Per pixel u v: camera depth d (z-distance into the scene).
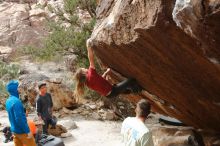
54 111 13.59
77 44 14.54
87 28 14.74
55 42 14.87
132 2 4.70
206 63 4.53
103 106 13.98
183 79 5.27
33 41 22.58
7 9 24.42
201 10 3.68
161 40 4.52
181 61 4.80
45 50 16.41
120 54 5.51
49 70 18.80
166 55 4.84
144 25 4.46
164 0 4.12
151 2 4.30
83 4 14.95
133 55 5.30
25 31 22.70
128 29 4.89
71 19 14.99
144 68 5.50
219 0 3.57
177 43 4.44
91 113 13.62
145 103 4.54
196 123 7.13
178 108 6.57
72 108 13.97
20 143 7.17
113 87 5.74
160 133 7.81
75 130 11.52
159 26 4.27
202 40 3.99
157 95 6.38
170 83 5.60
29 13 23.78
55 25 15.48
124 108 13.51
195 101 5.92
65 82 16.11
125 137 4.56
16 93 7.07
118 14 5.00
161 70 5.29
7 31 22.94
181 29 4.19
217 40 3.90
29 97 14.01
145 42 4.77
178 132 7.61
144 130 4.40
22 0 25.45
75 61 16.94
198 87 5.39
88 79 5.47
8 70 17.66
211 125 7.00
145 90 6.36
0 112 14.30
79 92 5.53
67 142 10.33
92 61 5.71
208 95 5.52
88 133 11.20
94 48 5.91
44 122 9.84
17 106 6.89
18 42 22.55
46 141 8.38
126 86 5.89
